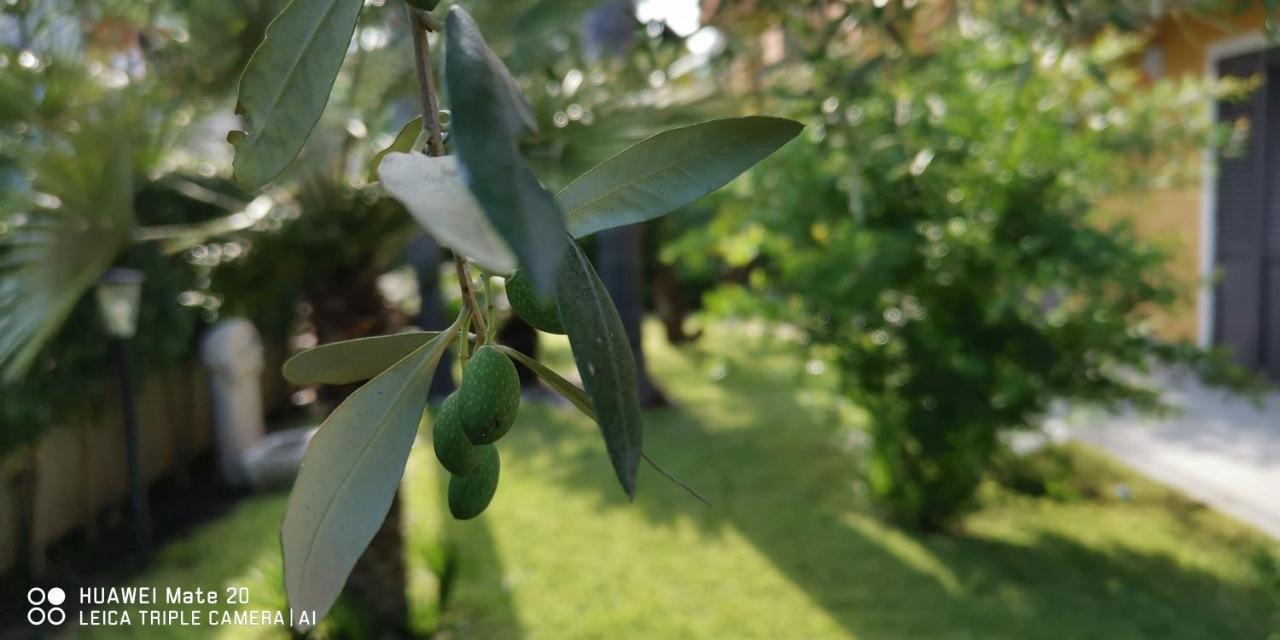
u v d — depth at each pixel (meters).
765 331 4.39
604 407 0.45
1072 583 3.40
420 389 0.63
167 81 2.89
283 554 0.60
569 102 2.69
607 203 0.61
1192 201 6.39
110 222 2.39
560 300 0.46
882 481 4.02
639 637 3.11
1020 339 3.57
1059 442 4.97
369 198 3.00
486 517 4.29
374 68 2.81
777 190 3.74
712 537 3.98
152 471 4.93
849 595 3.37
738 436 5.67
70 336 3.94
